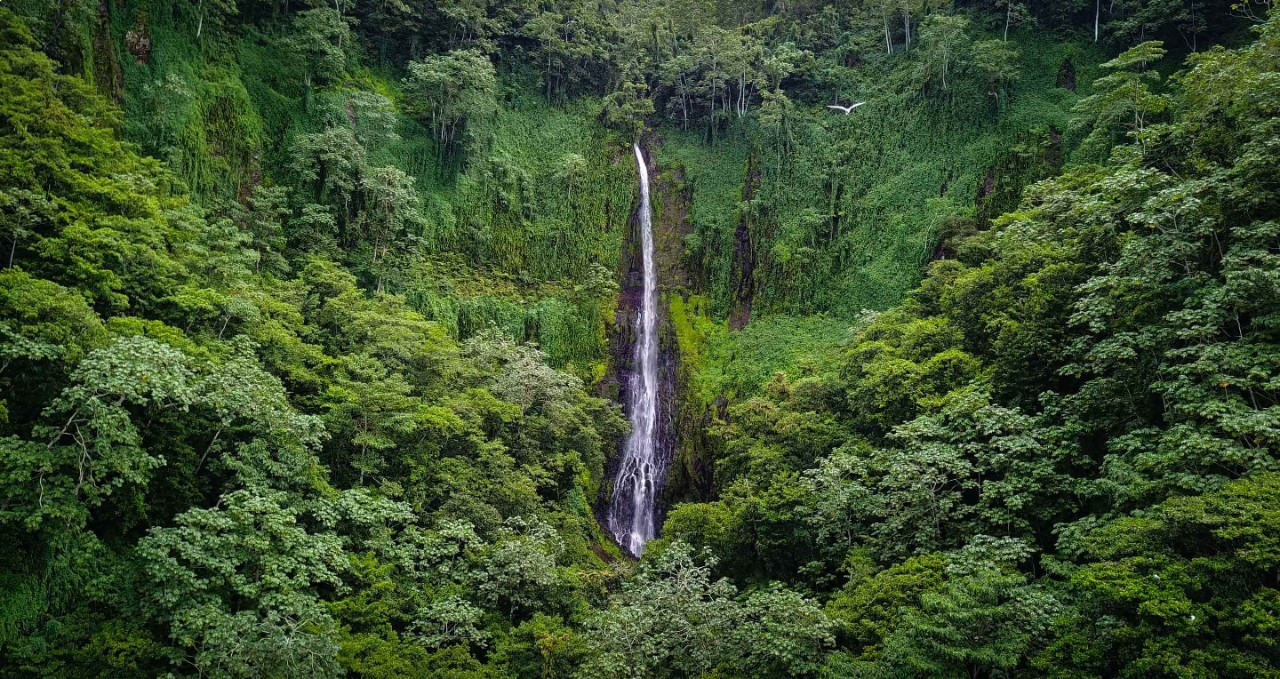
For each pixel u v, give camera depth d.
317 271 39.72
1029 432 23.41
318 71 51.47
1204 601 15.20
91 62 37.12
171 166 38.97
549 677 23.25
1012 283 30.19
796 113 68.56
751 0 82.50
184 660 18.56
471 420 33.91
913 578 20.72
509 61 67.81
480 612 24.31
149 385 18.59
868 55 70.62
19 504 17.23
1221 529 14.65
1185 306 20.95
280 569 20.56
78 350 18.73
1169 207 22.58
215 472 22.88
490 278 55.38
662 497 52.28
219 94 44.50
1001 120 57.47
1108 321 24.27
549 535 31.84
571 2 73.31
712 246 64.44
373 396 28.98
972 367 29.30
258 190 42.72
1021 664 17.67
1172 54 55.25
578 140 67.75
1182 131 26.03
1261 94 22.06
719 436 47.72
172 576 18.81
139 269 25.69
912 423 27.33
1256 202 20.48
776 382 41.59
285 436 23.84
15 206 21.81
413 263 49.00
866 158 63.31
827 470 28.05
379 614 23.23
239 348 26.77
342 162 46.16
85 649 17.41
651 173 69.94
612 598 28.77
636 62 72.50
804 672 19.23
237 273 32.41
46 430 17.50
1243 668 13.24
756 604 22.70
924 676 17.50
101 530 20.62
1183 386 19.61
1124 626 15.31
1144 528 16.27
